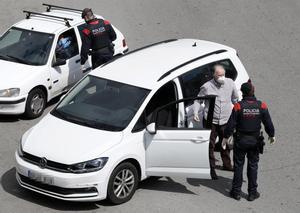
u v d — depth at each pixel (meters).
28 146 27.25
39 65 37.38
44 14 41.28
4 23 51.16
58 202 27.66
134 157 27.38
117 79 29.81
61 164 26.06
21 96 35.75
